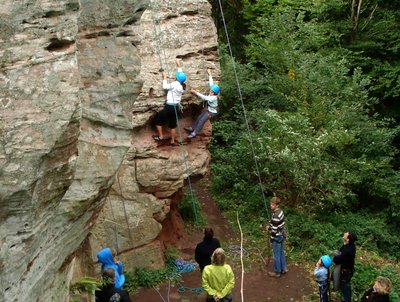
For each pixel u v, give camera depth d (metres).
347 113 13.75
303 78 14.66
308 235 11.64
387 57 17.41
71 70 3.73
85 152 5.02
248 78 16.69
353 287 9.89
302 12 16.16
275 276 10.20
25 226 3.66
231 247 11.27
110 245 9.48
